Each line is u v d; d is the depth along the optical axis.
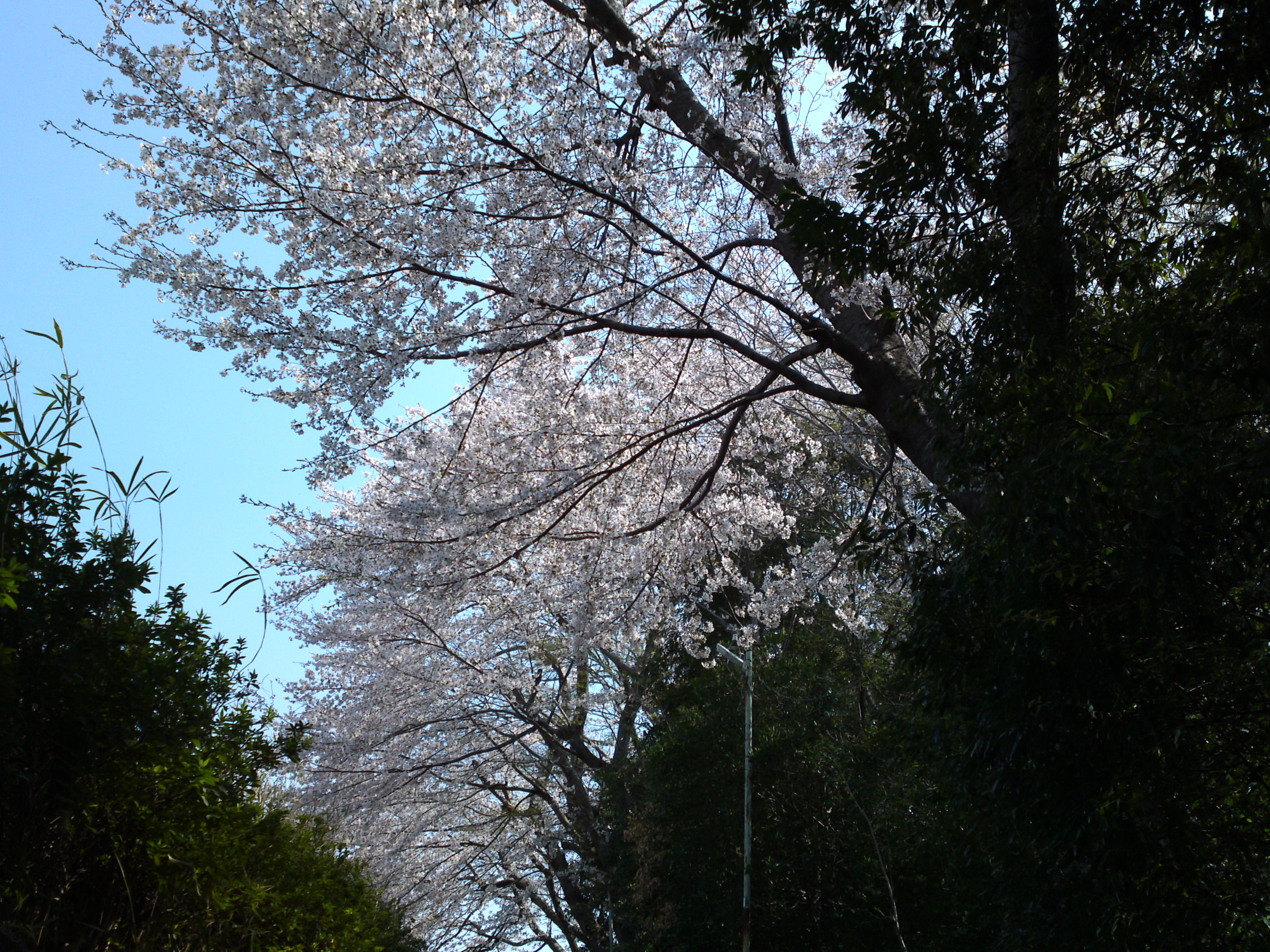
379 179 8.36
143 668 3.42
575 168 8.91
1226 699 5.27
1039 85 5.77
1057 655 5.38
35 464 3.36
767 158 9.96
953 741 6.85
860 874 12.90
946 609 6.15
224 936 4.18
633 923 17.75
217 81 8.62
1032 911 6.99
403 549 10.50
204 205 8.63
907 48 6.29
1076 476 4.82
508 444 10.34
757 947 13.55
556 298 9.52
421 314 8.89
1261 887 5.32
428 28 8.35
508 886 21.62
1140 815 5.39
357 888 7.97
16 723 3.04
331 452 8.88
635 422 11.64
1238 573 4.93
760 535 14.07
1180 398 4.55
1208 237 4.62
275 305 8.52
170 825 3.50
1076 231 5.68
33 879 3.05
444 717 17.56
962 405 6.14
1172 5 5.24
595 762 19.66
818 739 14.52
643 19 10.46
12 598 2.91
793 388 9.59
